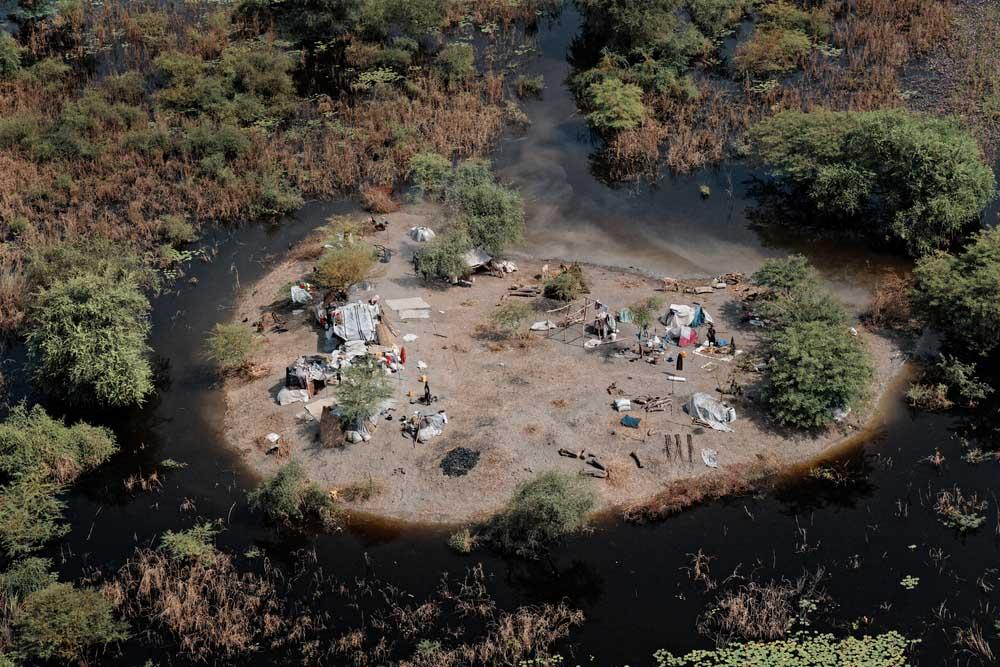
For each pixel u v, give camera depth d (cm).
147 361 4862
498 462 4216
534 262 5822
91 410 4703
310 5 7894
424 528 3978
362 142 6912
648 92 7269
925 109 6888
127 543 3981
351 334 4884
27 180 6412
